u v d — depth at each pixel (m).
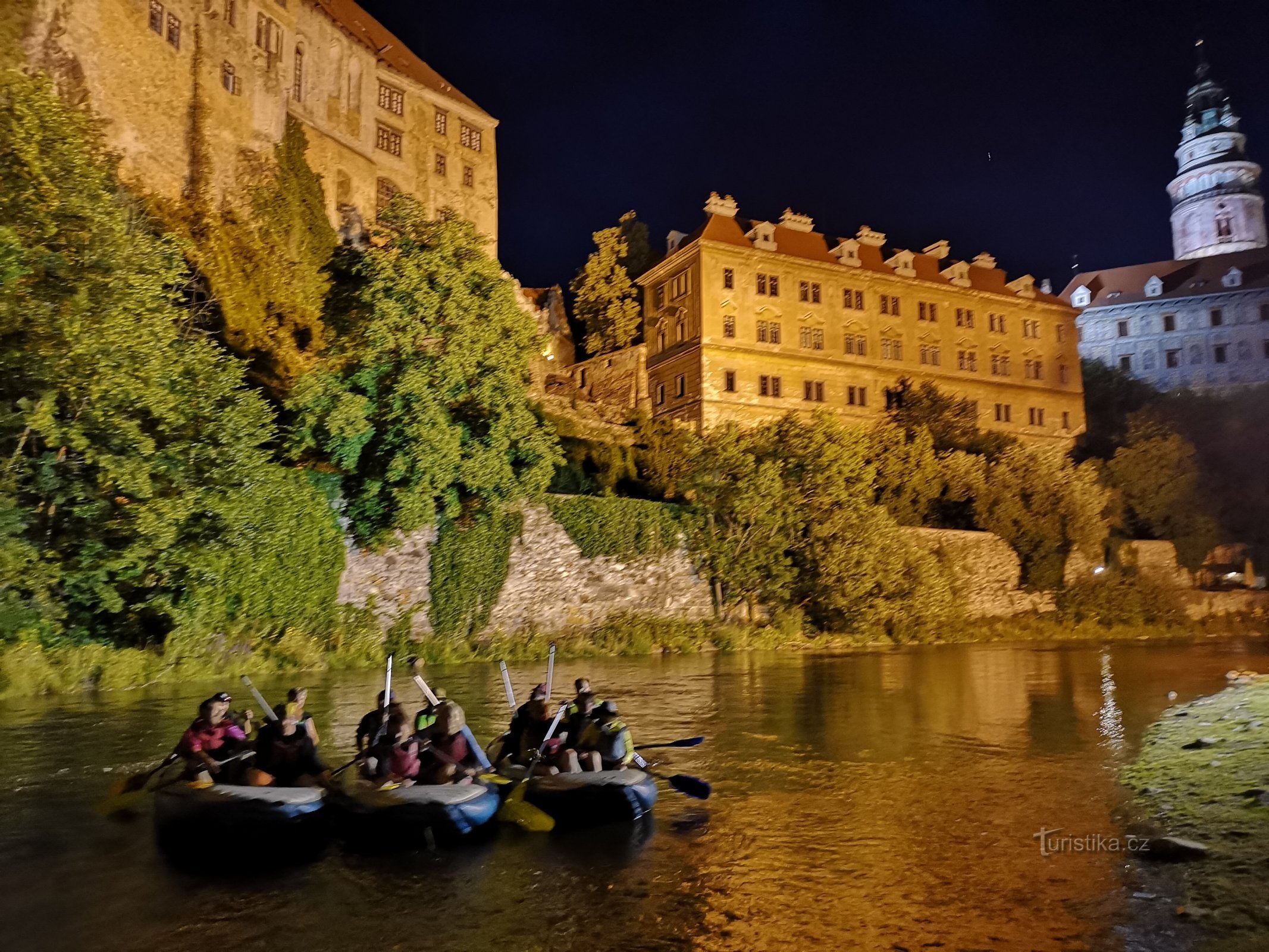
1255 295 89.25
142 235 21.56
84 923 6.79
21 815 9.84
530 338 31.05
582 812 9.43
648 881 7.70
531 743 10.76
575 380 61.72
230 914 6.96
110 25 33.00
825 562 37.84
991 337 65.56
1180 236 106.00
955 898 7.20
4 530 19.31
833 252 61.16
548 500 33.53
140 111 34.34
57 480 20.80
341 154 47.34
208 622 23.58
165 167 35.47
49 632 21.05
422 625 29.89
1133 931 6.42
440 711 9.81
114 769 12.06
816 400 58.00
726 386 55.44
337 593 27.80
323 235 43.69
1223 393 80.31
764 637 35.97
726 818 9.79
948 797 10.66
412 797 8.67
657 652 33.25
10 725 15.29
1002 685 22.41
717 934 6.54
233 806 8.41
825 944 6.33
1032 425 66.31
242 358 32.22
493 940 6.45
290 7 43.75
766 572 38.06
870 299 61.09
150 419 21.66
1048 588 49.00
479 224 56.34
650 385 60.66
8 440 20.84
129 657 20.83
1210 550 56.97
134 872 7.98
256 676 23.09
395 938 6.49
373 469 28.66
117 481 20.44
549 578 33.06
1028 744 14.15
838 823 9.55
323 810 8.91
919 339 62.44
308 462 30.42
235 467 22.25
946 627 41.78
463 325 29.27
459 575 30.66
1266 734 13.22
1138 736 14.68
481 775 9.88
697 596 37.12
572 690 21.03
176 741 13.93
